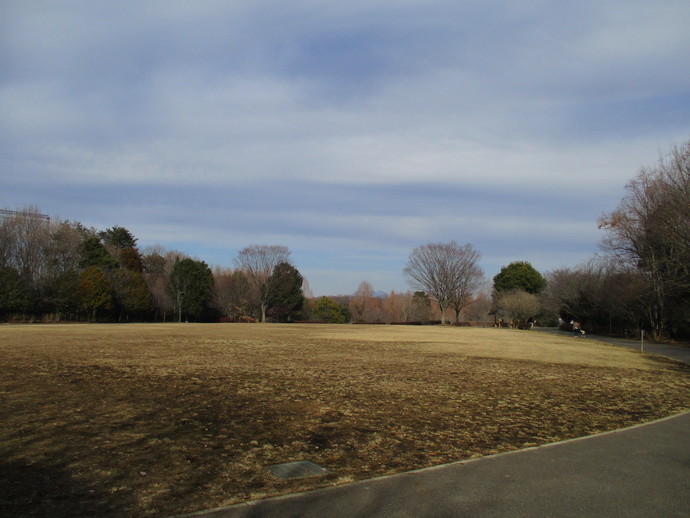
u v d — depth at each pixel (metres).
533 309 77.94
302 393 11.87
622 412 10.55
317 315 100.31
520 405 11.03
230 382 13.33
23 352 20.06
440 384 13.74
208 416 9.32
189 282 86.38
